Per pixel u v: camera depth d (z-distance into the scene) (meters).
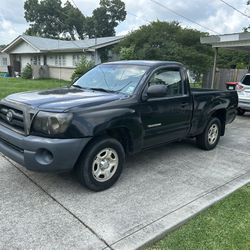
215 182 4.33
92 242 2.82
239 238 3.01
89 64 22.12
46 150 3.37
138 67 4.60
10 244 2.75
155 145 4.67
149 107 4.27
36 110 3.44
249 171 4.85
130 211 3.40
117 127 3.82
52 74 28.20
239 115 10.66
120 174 4.11
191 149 5.96
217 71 15.42
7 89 15.69
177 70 4.95
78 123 3.41
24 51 30.39
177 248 2.83
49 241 2.81
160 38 21.98
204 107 5.44
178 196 3.82
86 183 3.72
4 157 4.89
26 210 3.33
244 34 11.70
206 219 3.34
